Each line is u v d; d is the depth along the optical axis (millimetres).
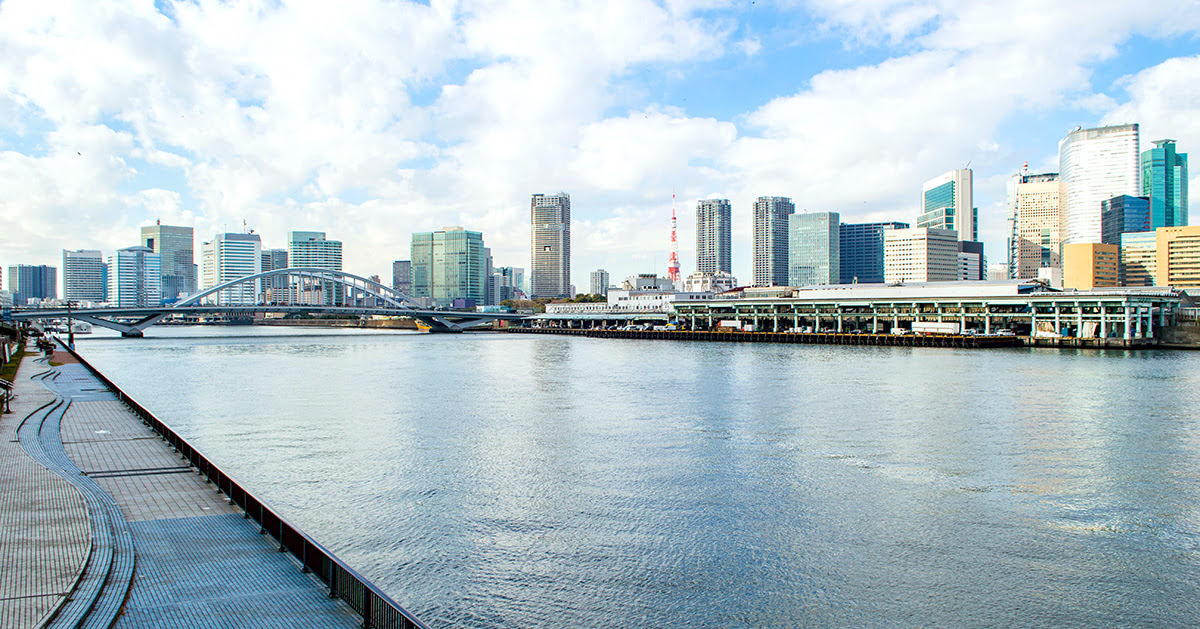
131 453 41906
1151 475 46781
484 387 92062
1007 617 28125
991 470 47844
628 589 30016
